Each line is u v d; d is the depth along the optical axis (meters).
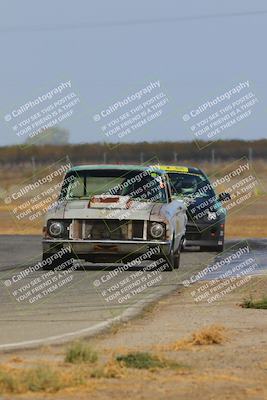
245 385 22.28
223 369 23.94
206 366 24.33
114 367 23.42
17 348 26.77
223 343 27.52
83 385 21.91
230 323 31.36
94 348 25.94
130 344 27.41
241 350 26.47
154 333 29.41
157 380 22.61
